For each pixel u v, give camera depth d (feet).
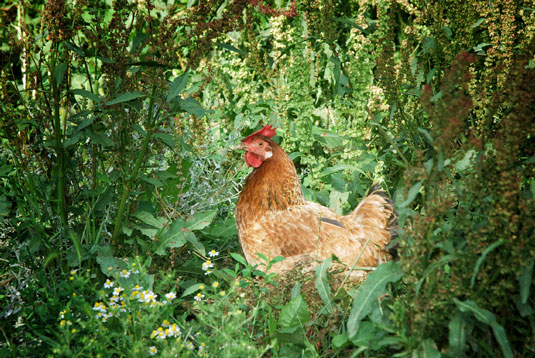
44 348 9.60
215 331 9.20
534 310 8.05
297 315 9.66
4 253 11.90
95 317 9.00
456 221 8.11
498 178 8.03
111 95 11.05
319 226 11.37
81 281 9.68
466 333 7.82
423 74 14.66
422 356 7.78
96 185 12.05
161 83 10.78
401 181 8.78
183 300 10.82
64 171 11.23
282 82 16.38
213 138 16.10
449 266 9.18
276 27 16.01
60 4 10.11
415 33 14.70
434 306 8.03
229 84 17.19
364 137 14.20
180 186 12.74
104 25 11.35
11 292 10.75
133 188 12.12
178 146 12.68
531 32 13.10
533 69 8.27
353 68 14.02
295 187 12.26
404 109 13.88
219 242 13.92
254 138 12.15
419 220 7.80
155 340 9.15
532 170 8.25
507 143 7.93
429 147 12.85
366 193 13.16
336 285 10.73
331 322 9.89
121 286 10.36
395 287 9.95
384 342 7.81
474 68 13.52
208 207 13.43
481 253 7.89
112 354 9.57
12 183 11.64
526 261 7.44
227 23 10.85
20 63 17.62
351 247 11.73
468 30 13.82
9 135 11.34
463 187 9.55
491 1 13.30
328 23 14.32
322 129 14.93
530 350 8.18
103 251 11.06
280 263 11.80
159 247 11.61
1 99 11.35
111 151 11.64
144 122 11.98
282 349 9.82
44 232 11.28
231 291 9.71
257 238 12.06
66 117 11.87
